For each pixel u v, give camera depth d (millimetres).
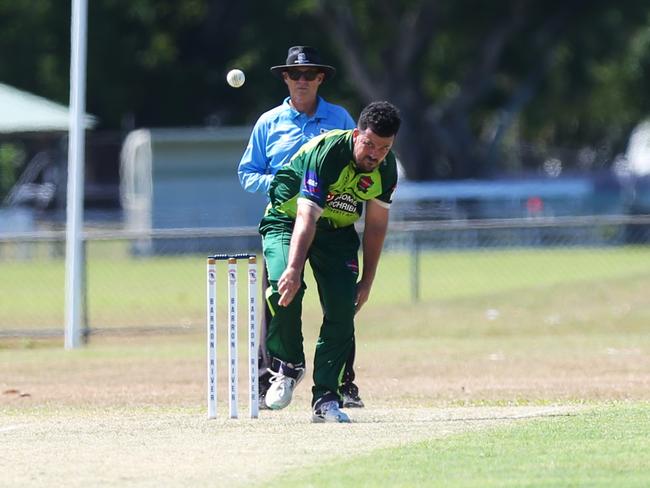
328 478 25547
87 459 28406
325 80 37719
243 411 38031
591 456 27625
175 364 55219
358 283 35188
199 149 144875
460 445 29344
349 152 32781
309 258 34438
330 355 34062
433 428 32438
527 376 48719
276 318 34750
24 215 145125
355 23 171000
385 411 37438
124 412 39125
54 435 32531
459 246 138750
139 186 143750
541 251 133500
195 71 191625
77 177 65688
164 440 31016
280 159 37375
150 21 184000
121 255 138625
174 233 68875
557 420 33594
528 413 35844
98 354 60438
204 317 79312
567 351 58375
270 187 34562
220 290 86562
